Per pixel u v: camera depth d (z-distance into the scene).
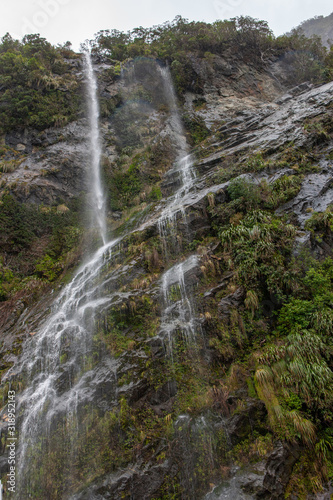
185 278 10.12
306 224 10.74
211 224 12.28
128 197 17.80
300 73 27.52
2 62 20.81
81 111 21.20
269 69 28.20
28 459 6.96
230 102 24.94
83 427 7.18
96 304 10.06
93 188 18.00
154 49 27.41
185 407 7.42
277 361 7.73
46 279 13.40
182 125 22.97
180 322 9.04
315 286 8.91
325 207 11.23
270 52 29.22
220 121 23.08
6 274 13.07
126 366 8.13
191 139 22.19
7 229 14.32
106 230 15.66
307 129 15.55
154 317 9.38
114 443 6.87
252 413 7.13
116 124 22.28
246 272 9.65
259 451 6.58
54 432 7.27
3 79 20.20
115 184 18.48
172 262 11.41
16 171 16.84
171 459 6.63
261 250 9.88
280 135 16.08
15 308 11.66
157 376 8.01
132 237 12.76
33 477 6.68
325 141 14.80
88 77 23.95
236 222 11.59
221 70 26.95
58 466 6.74
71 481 6.49
